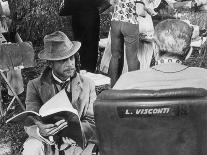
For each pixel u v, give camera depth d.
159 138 2.25
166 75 2.58
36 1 7.74
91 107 3.28
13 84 5.26
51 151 3.16
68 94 3.28
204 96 2.19
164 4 5.46
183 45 2.60
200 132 2.21
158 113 2.19
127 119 2.24
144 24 5.47
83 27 5.85
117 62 5.31
